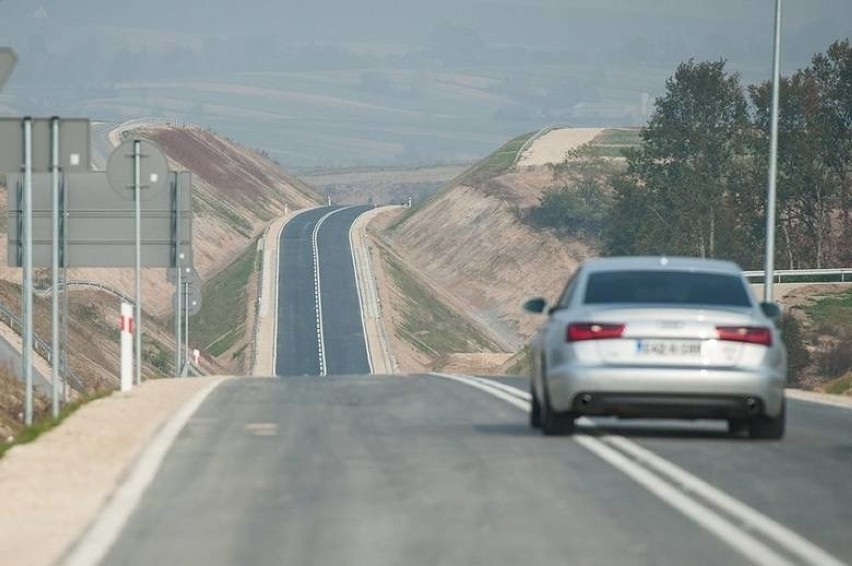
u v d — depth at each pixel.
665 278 44.56
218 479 35.59
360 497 32.78
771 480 35.19
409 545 27.36
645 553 26.44
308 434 45.28
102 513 31.06
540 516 30.28
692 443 42.66
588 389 42.19
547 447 41.53
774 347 42.66
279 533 28.70
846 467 37.50
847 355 171.38
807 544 27.23
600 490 33.59
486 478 35.50
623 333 42.34
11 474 37.19
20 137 61.38
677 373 41.75
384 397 60.81
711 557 26.06
